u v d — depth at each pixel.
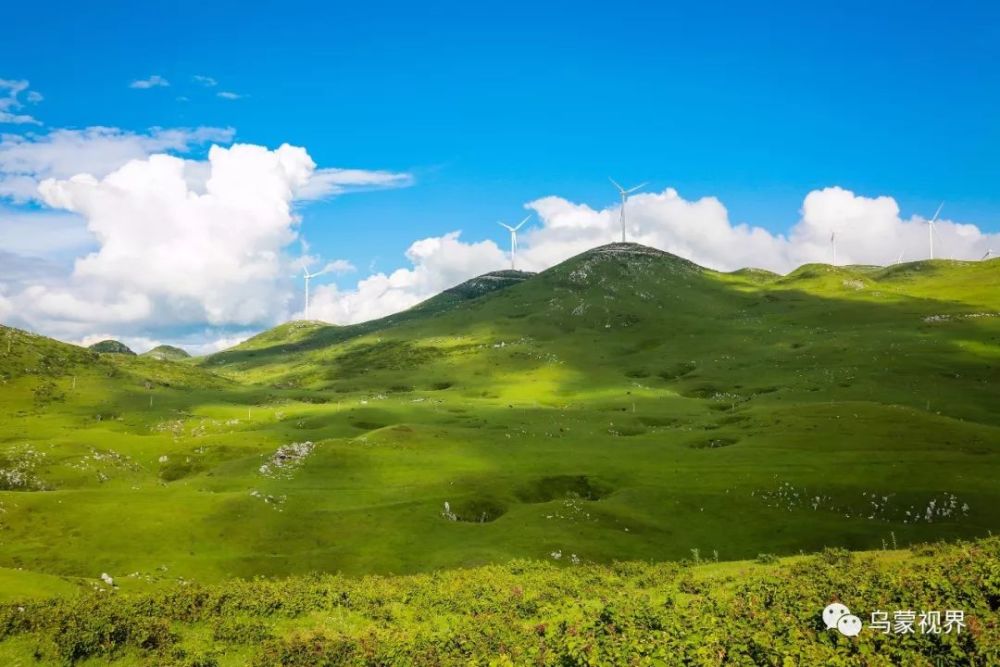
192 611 39.81
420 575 60.00
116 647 33.38
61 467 140.25
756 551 86.44
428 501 108.25
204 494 108.62
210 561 85.38
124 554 86.75
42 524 93.56
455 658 29.50
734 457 126.62
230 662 33.06
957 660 22.17
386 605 43.47
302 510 104.44
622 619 29.64
